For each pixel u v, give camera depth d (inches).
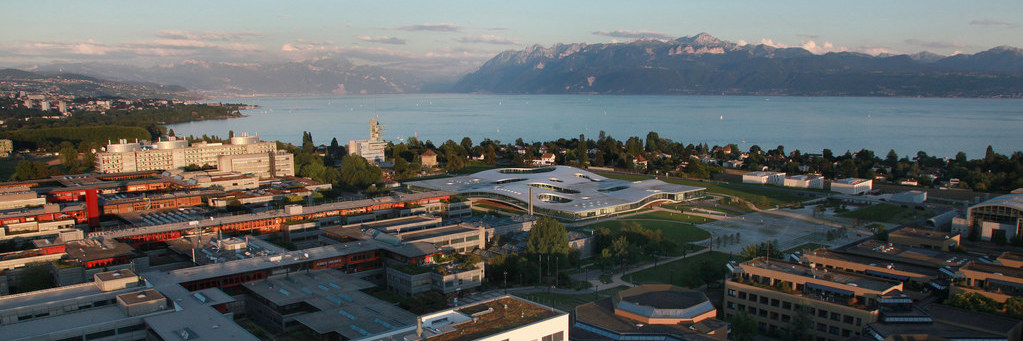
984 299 6269.7
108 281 6136.8
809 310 6427.2
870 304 6195.9
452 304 7322.8
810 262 7632.9
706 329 5748.0
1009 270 6875.0
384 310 6441.9
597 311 6254.9
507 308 5036.9
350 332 5851.4
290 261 7667.3
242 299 7042.3
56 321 5398.6
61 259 7721.5
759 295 6860.2
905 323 5910.4
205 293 6240.2
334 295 6845.5
